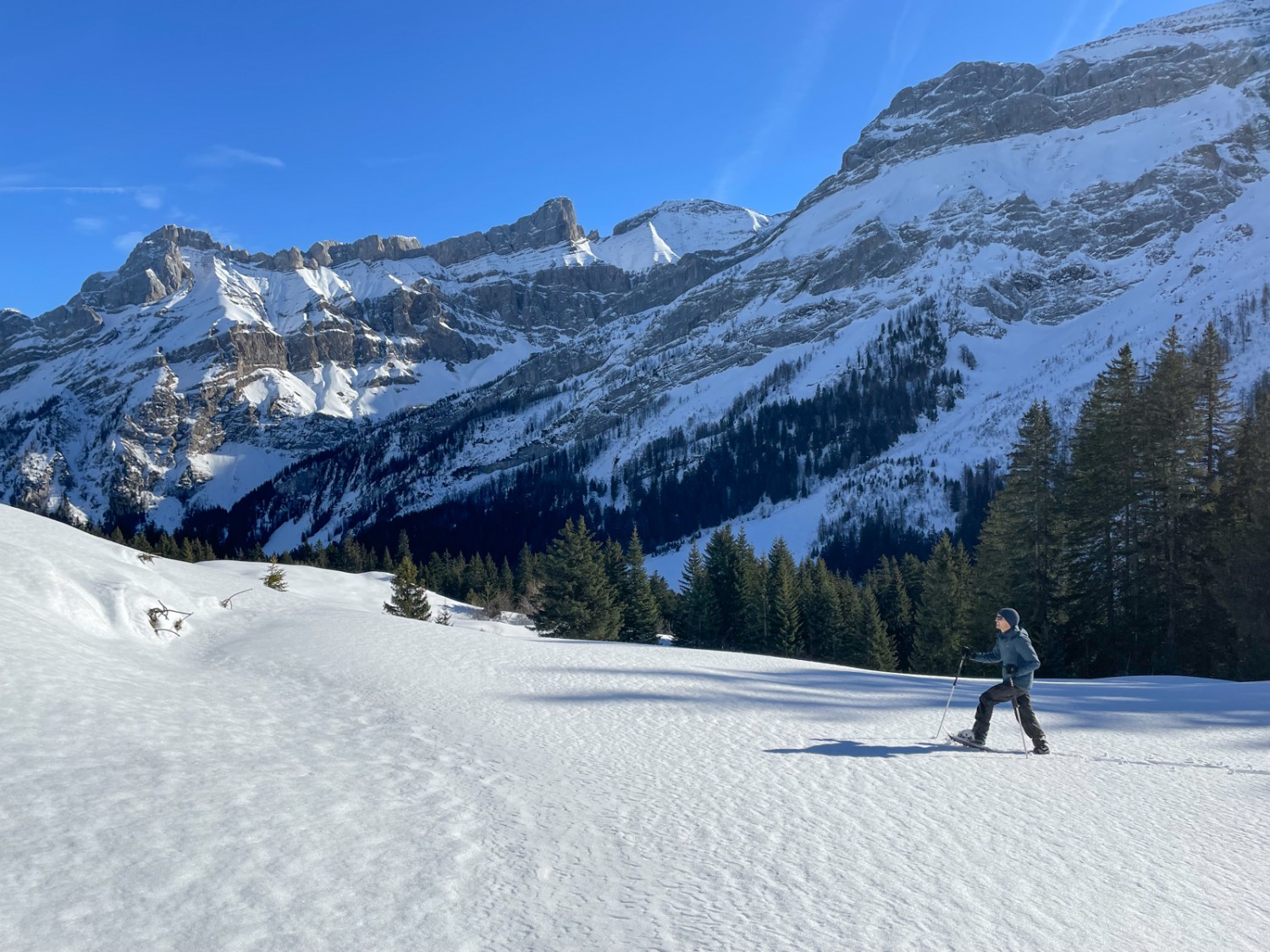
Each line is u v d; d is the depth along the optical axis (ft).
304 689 37.70
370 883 16.06
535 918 14.90
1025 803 24.43
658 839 19.75
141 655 42.04
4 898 14.21
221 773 22.49
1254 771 29.89
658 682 45.80
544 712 35.94
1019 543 128.67
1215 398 112.78
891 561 266.57
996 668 131.85
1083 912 16.31
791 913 15.56
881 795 24.59
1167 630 109.29
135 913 14.08
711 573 207.31
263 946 13.17
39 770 20.65
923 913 15.83
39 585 44.88
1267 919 16.42
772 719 36.81
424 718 33.12
